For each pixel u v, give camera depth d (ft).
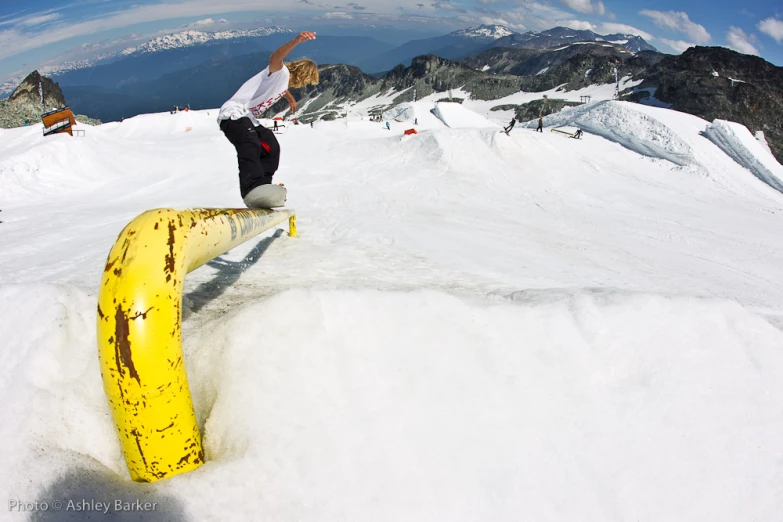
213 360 6.72
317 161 70.49
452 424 6.52
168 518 4.67
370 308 7.53
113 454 5.80
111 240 22.75
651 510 6.72
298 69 11.67
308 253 18.90
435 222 37.93
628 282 25.26
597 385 7.71
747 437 7.77
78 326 7.00
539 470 6.50
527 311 8.39
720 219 50.57
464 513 5.80
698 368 8.27
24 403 5.68
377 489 5.61
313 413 6.07
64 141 56.85
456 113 179.63
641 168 72.64
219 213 7.77
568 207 51.19
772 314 24.14
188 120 152.15
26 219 32.83
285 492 5.29
